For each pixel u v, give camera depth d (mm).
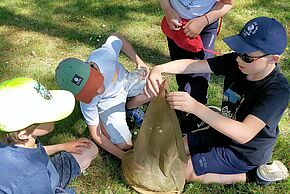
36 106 1281
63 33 2596
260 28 1432
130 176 1620
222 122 1439
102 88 1613
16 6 2873
